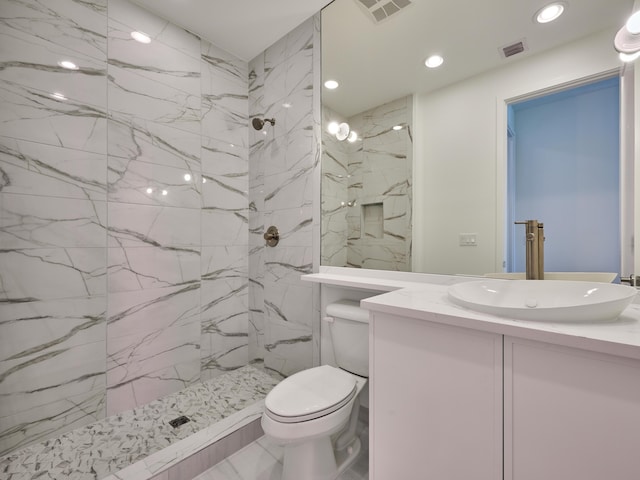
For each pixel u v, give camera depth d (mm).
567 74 1110
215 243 2119
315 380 1348
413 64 1481
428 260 1439
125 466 1287
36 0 1412
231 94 2215
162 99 1841
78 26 1528
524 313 771
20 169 1374
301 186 1956
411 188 1493
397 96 1535
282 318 2076
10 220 1351
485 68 1284
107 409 1627
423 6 1449
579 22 1087
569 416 682
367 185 1653
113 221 1648
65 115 1490
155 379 1814
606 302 715
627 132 1011
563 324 736
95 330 1590
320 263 1867
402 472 958
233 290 2234
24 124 1382
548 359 705
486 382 790
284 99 2055
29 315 1400
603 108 1048
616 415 632
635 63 995
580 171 1089
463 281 1339
